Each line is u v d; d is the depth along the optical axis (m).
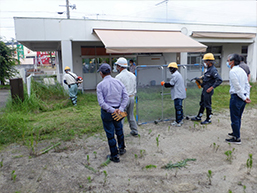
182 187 2.88
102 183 2.98
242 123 5.51
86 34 10.28
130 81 4.34
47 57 45.41
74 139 4.52
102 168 3.36
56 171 3.28
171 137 4.61
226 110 6.88
